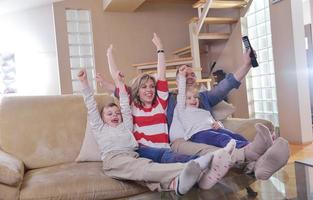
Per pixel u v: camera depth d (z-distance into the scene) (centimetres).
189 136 209
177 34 584
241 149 166
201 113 219
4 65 521
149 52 566
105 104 225
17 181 155
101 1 534
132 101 215
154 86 219
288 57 382
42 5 520
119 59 546
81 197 160
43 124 212
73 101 226
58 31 498
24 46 528
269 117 454
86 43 530
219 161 145
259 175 152
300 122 375
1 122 207
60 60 498
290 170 169
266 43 444
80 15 526
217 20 477
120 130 198
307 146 360
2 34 527
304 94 377
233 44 504
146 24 564
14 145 202
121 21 548
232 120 233
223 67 537
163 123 212
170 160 178
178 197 142
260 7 449
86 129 213
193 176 140
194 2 585
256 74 472
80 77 203
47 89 530
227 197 140
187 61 468
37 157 202
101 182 167
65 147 209
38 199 155
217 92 232
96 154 204
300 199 136
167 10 578
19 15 525
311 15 341
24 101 217
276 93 409
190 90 228
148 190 172
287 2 375
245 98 483
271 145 155
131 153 186
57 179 167
